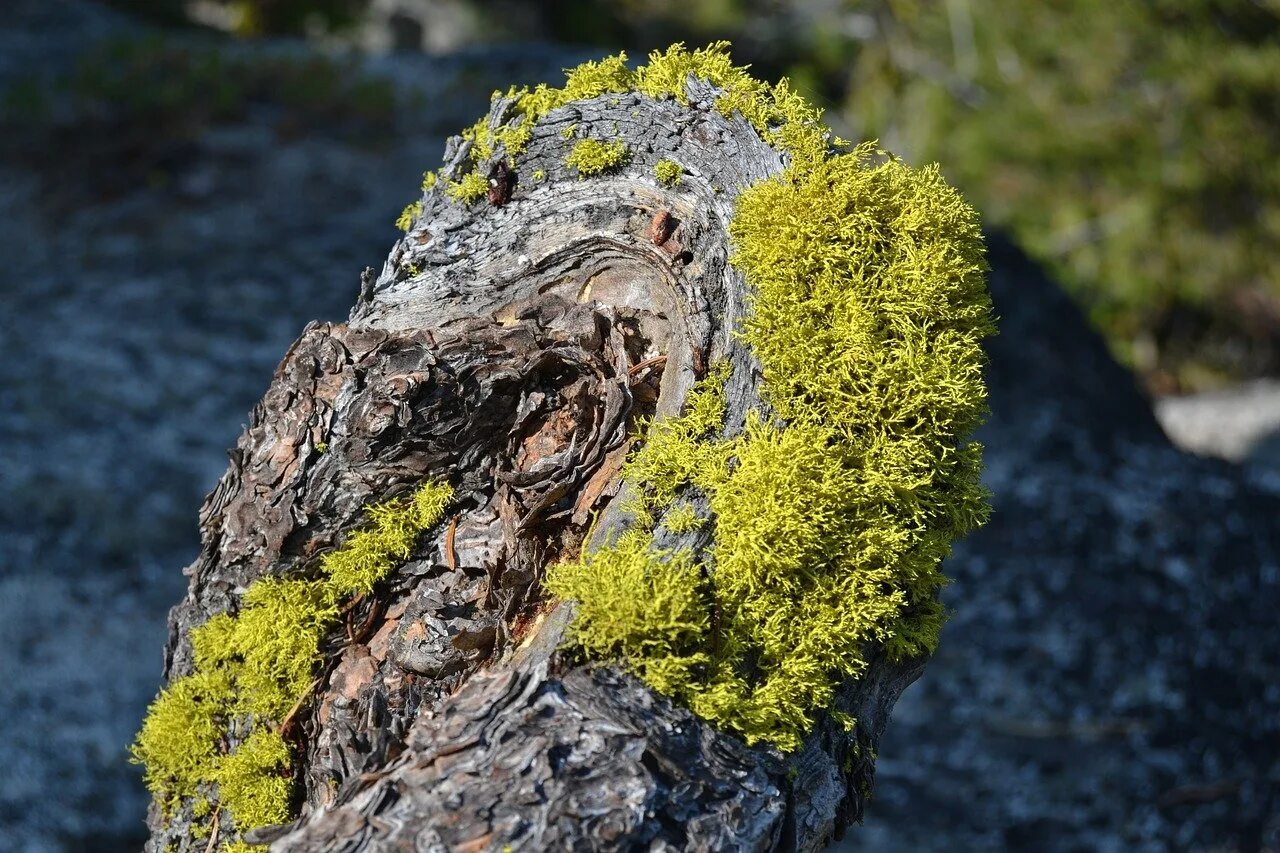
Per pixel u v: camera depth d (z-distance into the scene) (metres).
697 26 12.23
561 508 1.43
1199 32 10.59
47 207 6.51
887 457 1.33
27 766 3.50
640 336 1.47
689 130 1.45
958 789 3.99
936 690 4.38
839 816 1.36
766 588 1.29
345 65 8.09
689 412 1.35
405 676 1.46
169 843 1.62
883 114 11.10
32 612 4.07
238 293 5.84
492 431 1.47
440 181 1.63
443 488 1.49
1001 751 4.13
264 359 5.45
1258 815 3.92
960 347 1.36
